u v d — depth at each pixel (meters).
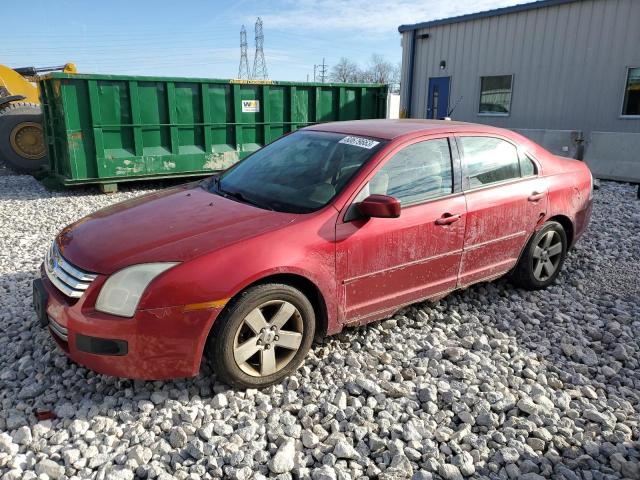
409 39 18.64
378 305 3.66
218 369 3.03
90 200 8.87
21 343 3.68
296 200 3.51
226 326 2.95
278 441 2.75
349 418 2.99
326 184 3.56
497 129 4.42
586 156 10.51
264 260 3.02
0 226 7.12
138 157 9.22
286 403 3.10
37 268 5.28
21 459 2.61
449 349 3.68
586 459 2.69
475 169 4.11
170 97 9.26
